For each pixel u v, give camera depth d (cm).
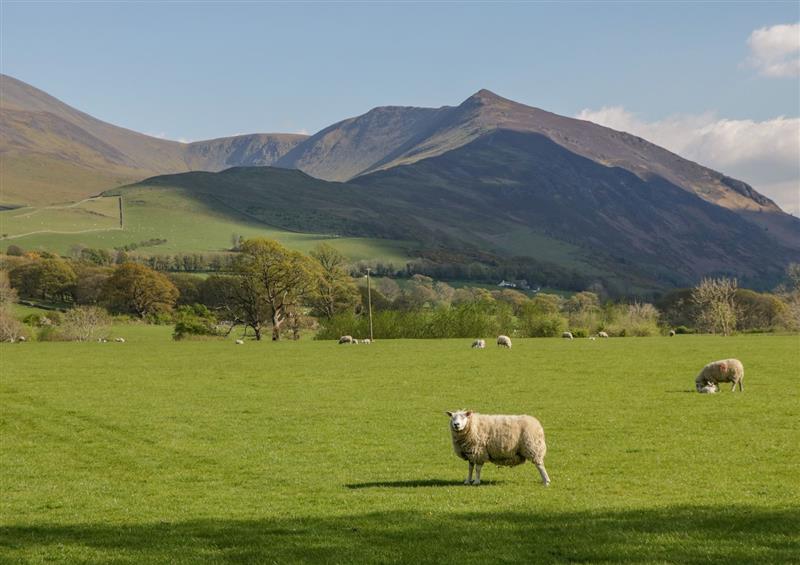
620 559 1560
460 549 1658
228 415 4184
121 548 1784
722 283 14900
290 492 2425
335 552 1669
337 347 9988
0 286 16200
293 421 3934
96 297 19238
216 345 10931
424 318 12862
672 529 1781
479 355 8062
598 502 2108
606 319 14338
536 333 12812
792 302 14850
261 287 13212
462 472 2673
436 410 4219
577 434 3369
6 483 2741
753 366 6162
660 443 3094
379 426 3734
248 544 1769
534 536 1747
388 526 1884
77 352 9475
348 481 2573
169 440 3497
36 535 1955
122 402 4794
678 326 16925
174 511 2189
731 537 1705
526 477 2544
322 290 14925
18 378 6278
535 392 4875
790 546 1627
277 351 9375
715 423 3528
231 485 2586
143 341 12419
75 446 3453
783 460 2705
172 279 19925
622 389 4906
